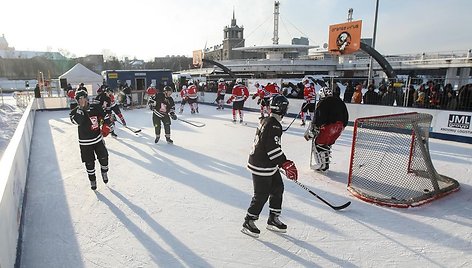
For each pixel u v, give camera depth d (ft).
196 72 182.50
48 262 10.14
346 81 57.26
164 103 26.53
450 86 31.01
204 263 10.03
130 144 27.30
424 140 16.72
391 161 17.89
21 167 15.52
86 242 11.32
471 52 108.17
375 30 52.39
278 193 11.71
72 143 28.07
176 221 12.85
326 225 12.48
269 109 11.14
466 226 12.27
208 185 16.98
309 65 161.07
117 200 15.03
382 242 11.21
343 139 29.30
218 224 12.59
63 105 57.88
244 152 24.30
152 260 10.19
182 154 23.71
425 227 12.23
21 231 11.91
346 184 17.01
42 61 230.27
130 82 70.49
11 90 130.72
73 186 16.99
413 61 121.39
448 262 9.98
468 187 16.37
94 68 250.98
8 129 45.27
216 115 47.03
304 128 35.37
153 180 17.84
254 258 10.30
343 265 9.88
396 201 14.02
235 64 159.74
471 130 27.58
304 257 10.33
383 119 16.84
